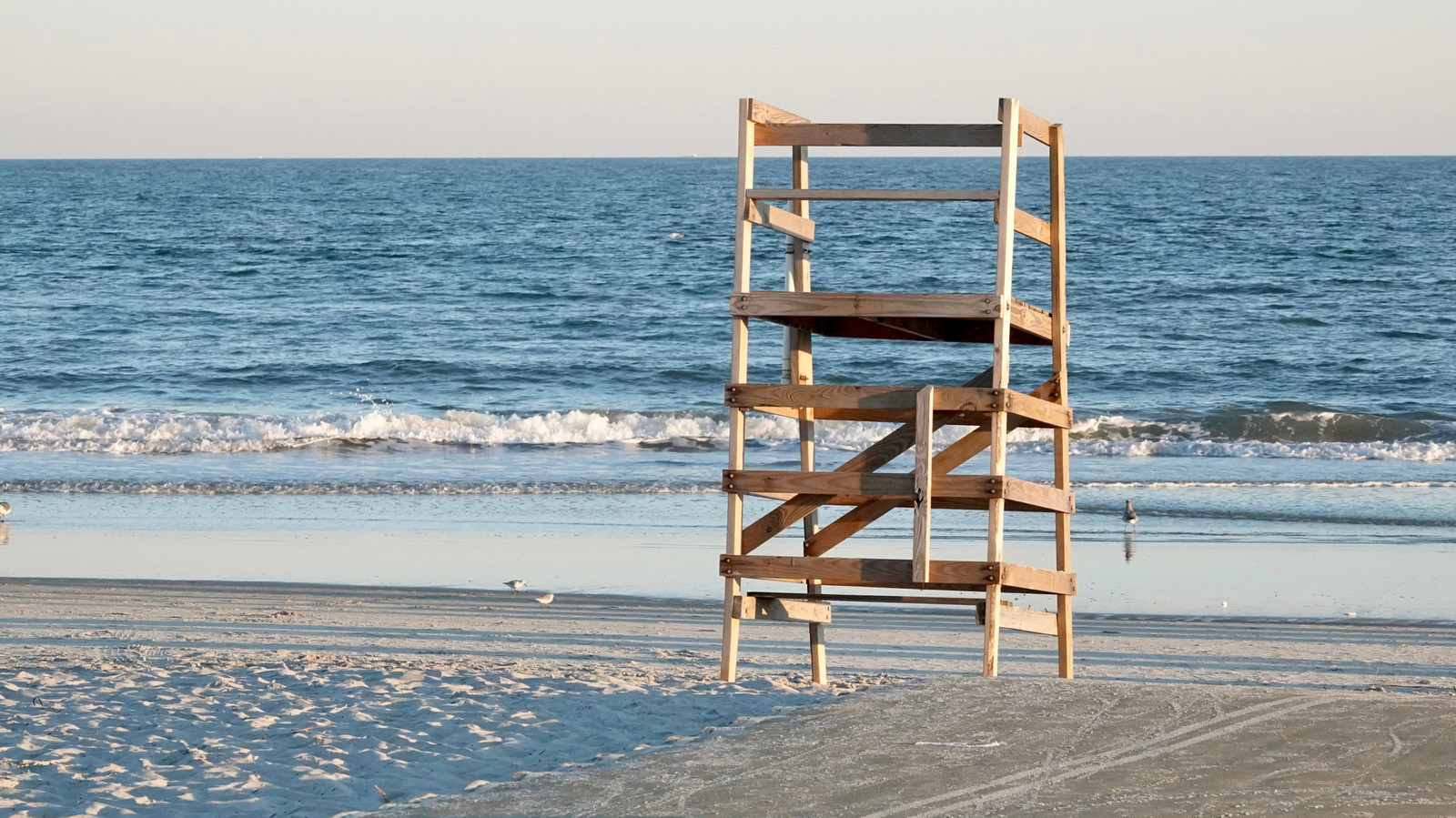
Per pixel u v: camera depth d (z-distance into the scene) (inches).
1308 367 3501.5
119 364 3607.3
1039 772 637.9
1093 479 2244.1
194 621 1291.8
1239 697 789.2
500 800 628.7
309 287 5295.3
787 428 2694.4
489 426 2723.9
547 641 1212.5
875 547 1685.5
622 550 1704.0
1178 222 7608.3
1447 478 2251.5
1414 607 1393.9
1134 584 1509.6
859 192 925.8
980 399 915.4
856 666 1127.6
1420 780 603.8
